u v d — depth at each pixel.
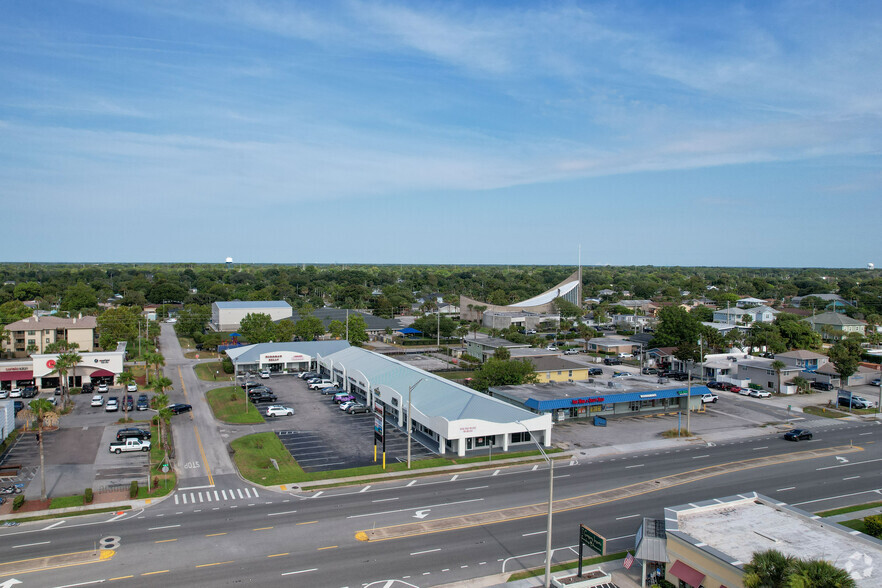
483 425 64.94
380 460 62.47
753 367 106.00
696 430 76.81
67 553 40.75
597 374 114.69
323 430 74.81
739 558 33.28
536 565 39.81
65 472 57.81
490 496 52.38
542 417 67.69
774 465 62.31
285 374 115.44
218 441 69.31
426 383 80.38
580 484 55.69
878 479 58.31
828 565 25.58
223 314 174.88
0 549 41.31
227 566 39.09
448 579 37.78
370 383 86.50
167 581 37.03
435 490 53.78
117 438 68.31
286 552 41.22
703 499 52.12
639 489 54.53
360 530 45.00
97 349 136.00
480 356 134.50
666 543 36.84
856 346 123.06
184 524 45.84
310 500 51.16
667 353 123.06
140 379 107.38
